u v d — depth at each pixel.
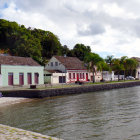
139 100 23.62
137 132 10.82
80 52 86.56
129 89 43.06
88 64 48.06
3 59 37.53
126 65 61.69
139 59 83.31
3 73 35.44
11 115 15.90
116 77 68.81
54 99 26.52
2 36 69.81
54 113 16.52
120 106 19.36
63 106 20.19
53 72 47.72
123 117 14.44
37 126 12.38
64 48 87.50
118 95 30.27
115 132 10.88
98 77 60.72
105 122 13.09
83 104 21.30
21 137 7.61
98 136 10.25
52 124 12.82
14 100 24.53
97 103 21.86
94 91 39.47
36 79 42.22
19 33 69.62
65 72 50.38
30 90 28.03
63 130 11.41
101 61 47.81
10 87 33.75
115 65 59.38
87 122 13.18
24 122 13.48
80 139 9.84
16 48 63.69
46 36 82.12
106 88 43.22
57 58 52.81
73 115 15.55
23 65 39.25
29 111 17.62
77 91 35.22
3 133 8.24
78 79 53.66
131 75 73.75
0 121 13.85
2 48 69.19
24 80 39.44
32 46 65.31
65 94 32.59
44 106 20.44
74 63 55.53
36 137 7.62
